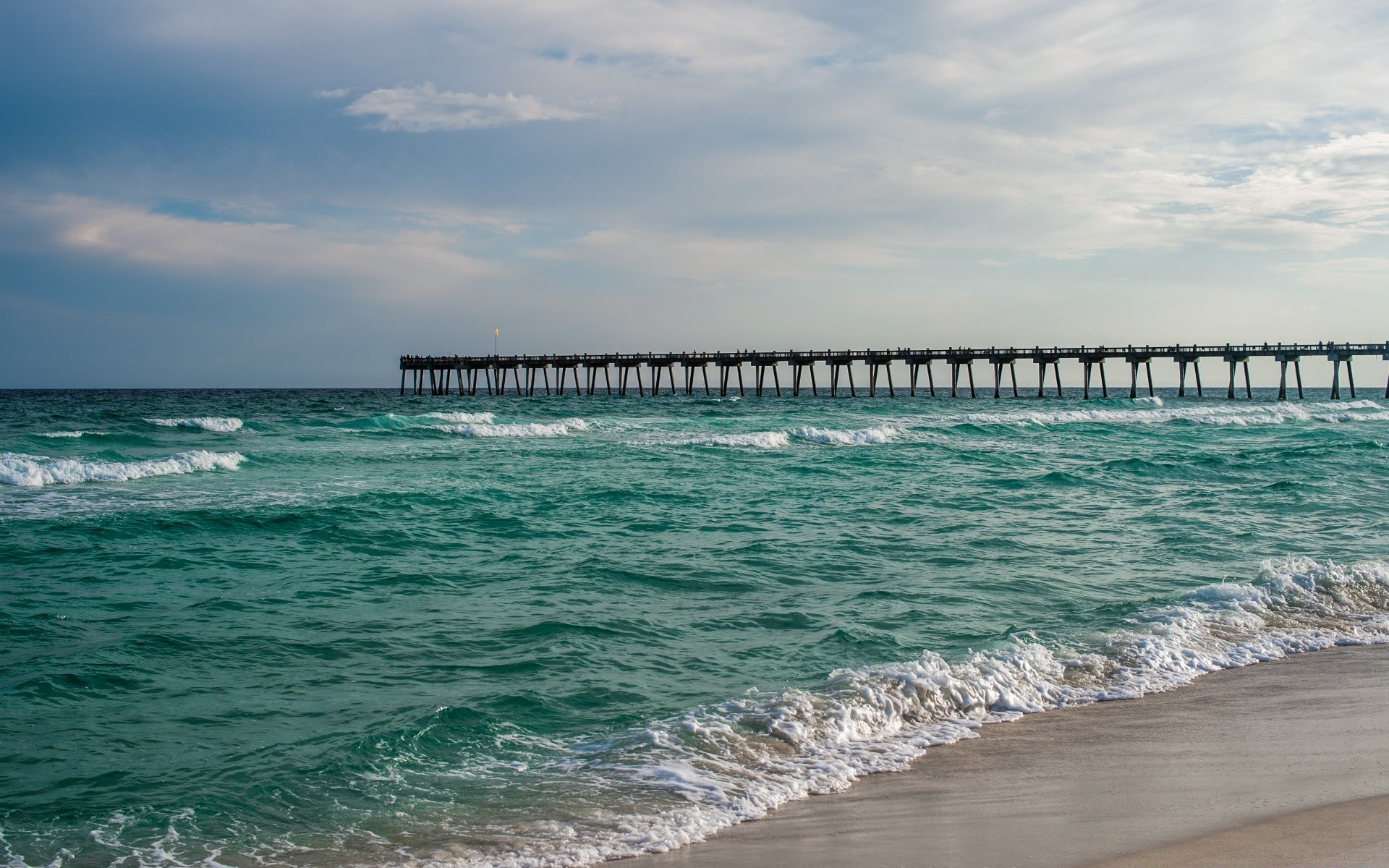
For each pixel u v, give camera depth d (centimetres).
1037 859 488
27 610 1024
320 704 750
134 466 2242
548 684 796
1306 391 13925
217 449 2927
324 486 2070
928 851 505
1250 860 475
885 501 1903
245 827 552
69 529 1495
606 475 2328
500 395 8962
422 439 3388
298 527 1548
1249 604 1065
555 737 688
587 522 1633
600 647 897
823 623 989
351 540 1460
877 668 805
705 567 1262
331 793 596
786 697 746
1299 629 988
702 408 6019
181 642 911
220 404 6956
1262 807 550
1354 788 578
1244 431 4088
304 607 1052
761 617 1012
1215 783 593
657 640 926
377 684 798
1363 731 694
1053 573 1243
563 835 537
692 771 625
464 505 1800
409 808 575
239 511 1644
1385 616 1038
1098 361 7169
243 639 923
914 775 623
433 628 963
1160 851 492
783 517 1697
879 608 1054
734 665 849
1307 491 2053
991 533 1538
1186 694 793
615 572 1225
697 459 2736
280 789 600
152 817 564
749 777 619
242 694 773
